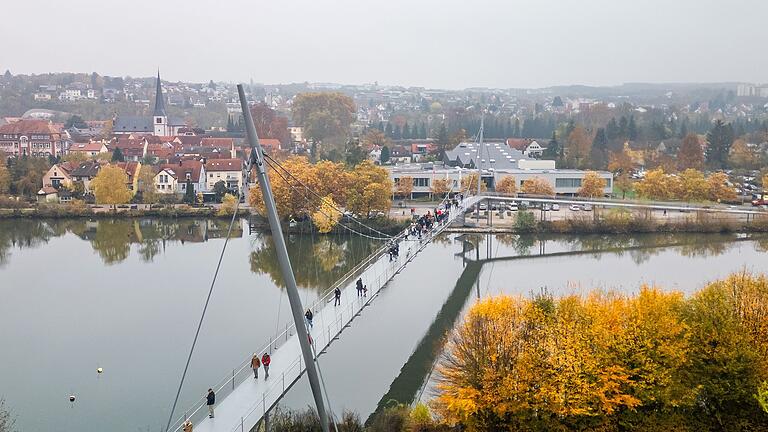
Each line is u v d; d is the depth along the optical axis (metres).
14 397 68.50
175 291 103.94
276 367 54.69
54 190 182.88
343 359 76.88
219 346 81.19
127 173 185.25
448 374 55.09
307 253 128.50
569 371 51.41
